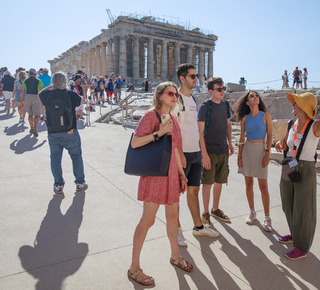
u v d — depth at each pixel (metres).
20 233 3.79
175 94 2.98
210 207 5.12
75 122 5.25
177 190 3.10
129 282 2.98
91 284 2.91
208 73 72.69
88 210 4.59
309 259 3.63
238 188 6.11
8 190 5.10
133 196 5.25
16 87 11.08
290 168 3.70
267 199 4.43
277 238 4.14
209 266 3.38
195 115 3.98
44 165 6.54
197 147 4.00
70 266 3.17
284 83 25.44
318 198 5.63
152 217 3.05
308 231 3.54
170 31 65.25
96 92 20.67
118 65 61.91
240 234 4.22
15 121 11.40
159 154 2.79
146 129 2.89
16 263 3.16
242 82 27.66
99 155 7.67
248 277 3.20
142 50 69.62
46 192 5.17
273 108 11.93
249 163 4.48
